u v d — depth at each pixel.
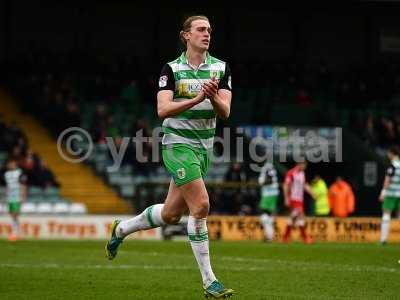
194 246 23.12
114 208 78.00
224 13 102.12
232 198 74.56
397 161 62.38
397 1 92.81
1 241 61.31
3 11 95.56
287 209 79.31
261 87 95.81
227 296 22.98
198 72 23.62
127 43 100.06
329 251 50.84
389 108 96.06
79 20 98.38
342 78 99.00
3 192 73.62
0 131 80.69
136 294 26.50
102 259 41.41
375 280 31.06
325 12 102.38
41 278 31.25
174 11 100.56
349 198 73.00
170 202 24.03
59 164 81.44
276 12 103.44
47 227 69.81
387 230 62.66
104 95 90.50
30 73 90.56
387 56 106.12
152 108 90.31
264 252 49.44
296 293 27.11
